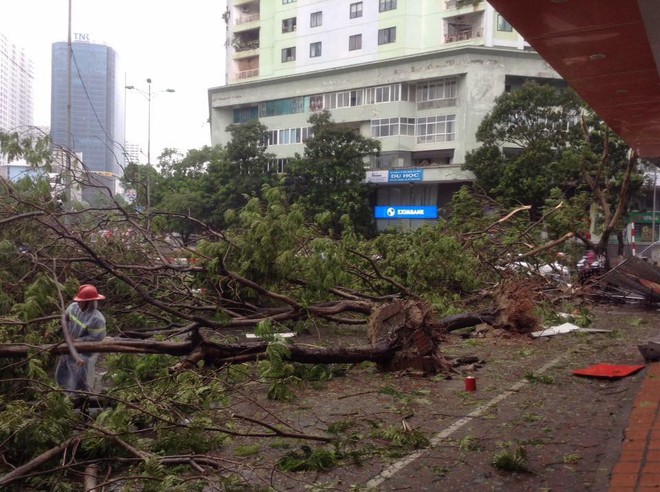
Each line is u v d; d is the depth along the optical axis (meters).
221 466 4.86
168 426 5.44
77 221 10.58
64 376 6.47
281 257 9.23
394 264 12.47
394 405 6.80
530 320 11.05
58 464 4.78
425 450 5.39
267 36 52.34
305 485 4.68
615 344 10.47
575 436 5.67
